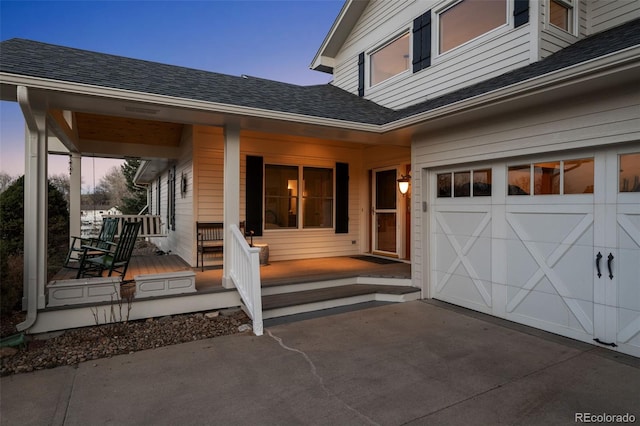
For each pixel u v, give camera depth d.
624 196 3.35
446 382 2.88
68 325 3.83
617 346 3.42
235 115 4.29
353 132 5.33
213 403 2.58
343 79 8.48
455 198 5.11
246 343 3.72
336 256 8.05
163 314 4.30
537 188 4.07
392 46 7.18
